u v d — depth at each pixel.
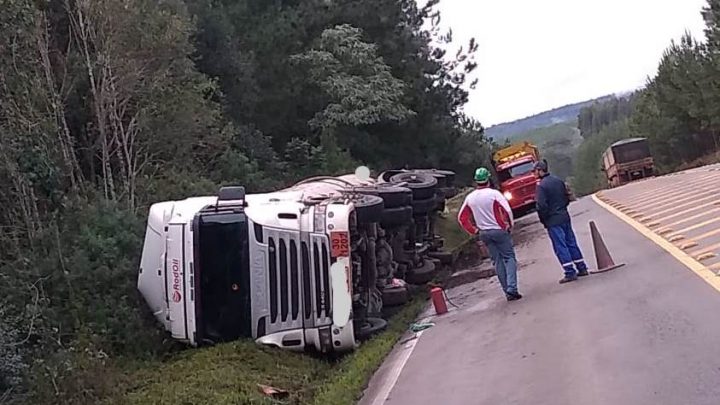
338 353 11.89
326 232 11.60
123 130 18.62
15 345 9.87
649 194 28.03
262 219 11.72
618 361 8.45
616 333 9.53
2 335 9.77
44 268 12.45
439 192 21.47
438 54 42.38
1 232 12.91
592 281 13.02
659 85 58.62
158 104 19.39
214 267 11.71
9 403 9.04
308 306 11.58
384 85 34.22
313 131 34.47
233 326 11.70
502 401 7.95
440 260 19.95
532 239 21.91
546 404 7.57
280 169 29.92
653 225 18.47
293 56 33.66
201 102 21.27
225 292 11.69
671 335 8.98
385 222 15.16
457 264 20.45
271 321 11.65
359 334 12.42
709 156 54.72
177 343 12.02
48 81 15.95
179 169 20.39
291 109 34.53
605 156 52.41
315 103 34.41
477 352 10.19
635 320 9.93
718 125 51.34
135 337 11.82
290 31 34.62
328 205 11.93
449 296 15.30
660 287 11.45
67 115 18.03
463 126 43.72
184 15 22.06
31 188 13.79
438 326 12.48
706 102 49.94
